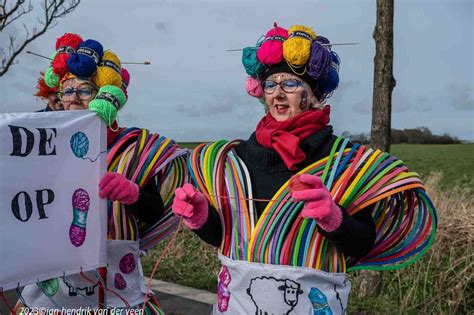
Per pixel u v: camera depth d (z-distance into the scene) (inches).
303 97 94.8
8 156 90.5
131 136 116.7
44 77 126.3
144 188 116.3
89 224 102.8
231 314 92.7
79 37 116.6
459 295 177.5
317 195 81.5
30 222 93.4
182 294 207.8
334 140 95.1
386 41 186.4
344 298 92.2
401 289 191.5
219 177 96.7
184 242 262.1
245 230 92.3
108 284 111.5
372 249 98.0
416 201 97.5
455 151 1067.3
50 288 109.3
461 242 184.9
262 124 97.3
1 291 89.7
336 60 99.0
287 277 88.8
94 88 113.4
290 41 92.0
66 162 99.3
